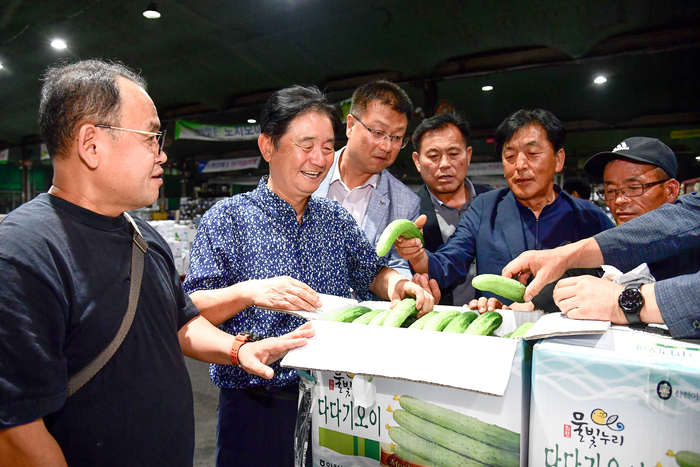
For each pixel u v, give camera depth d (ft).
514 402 2.82
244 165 51.03
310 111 4.77
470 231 7.51
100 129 3.32
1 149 57.11
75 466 3.32
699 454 2.43
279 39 22.86
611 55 21.18
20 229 3.10
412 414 3.15
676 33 19.62
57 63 3.55
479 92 30.04
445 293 8.06
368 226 7.62
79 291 3.27
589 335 3.13
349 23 20.76
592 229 7.09
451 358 2.82
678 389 2.47
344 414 3.44
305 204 5.37
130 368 3.56
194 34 22.72
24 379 2.85
